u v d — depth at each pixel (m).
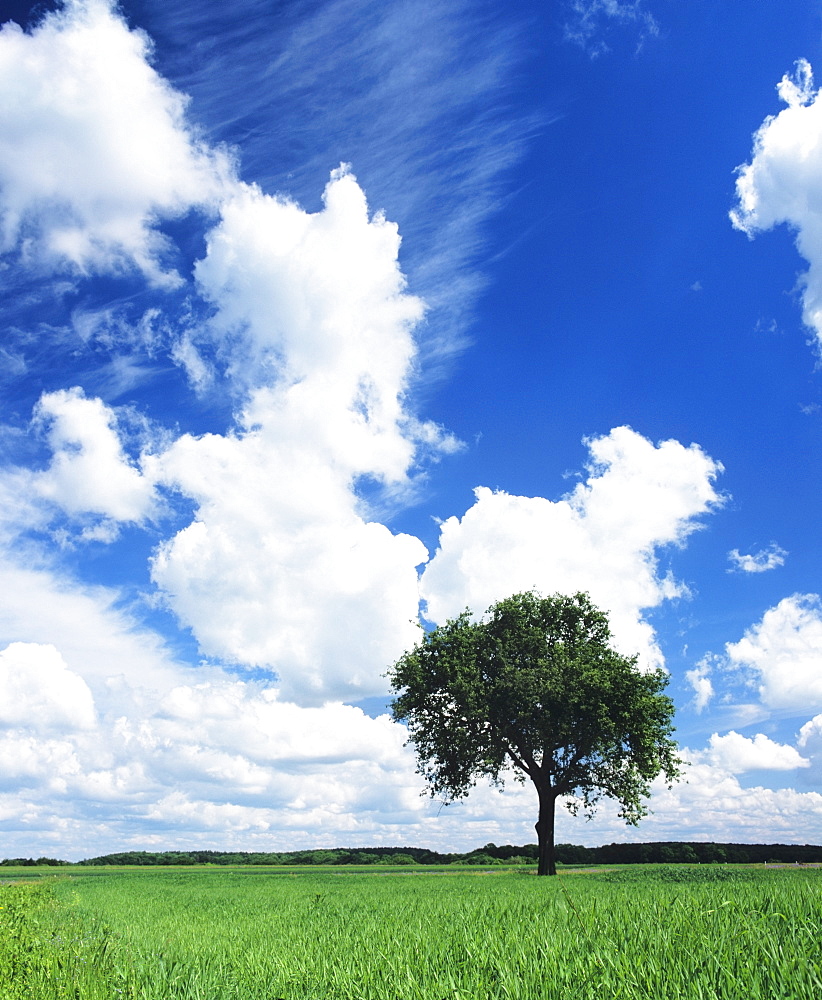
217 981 6.59
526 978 5.15
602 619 42.75
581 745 38.44
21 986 6.85
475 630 41.88
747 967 4.58
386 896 18.69
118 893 24.48
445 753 39.84
